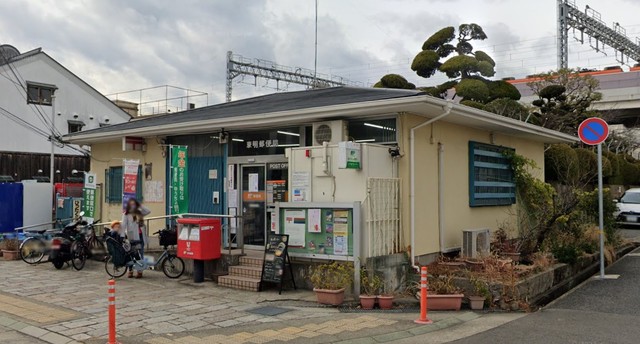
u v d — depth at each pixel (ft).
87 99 92.07
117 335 21.01
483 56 70.49
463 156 36.42
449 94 78.18
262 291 29.66
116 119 96.27
